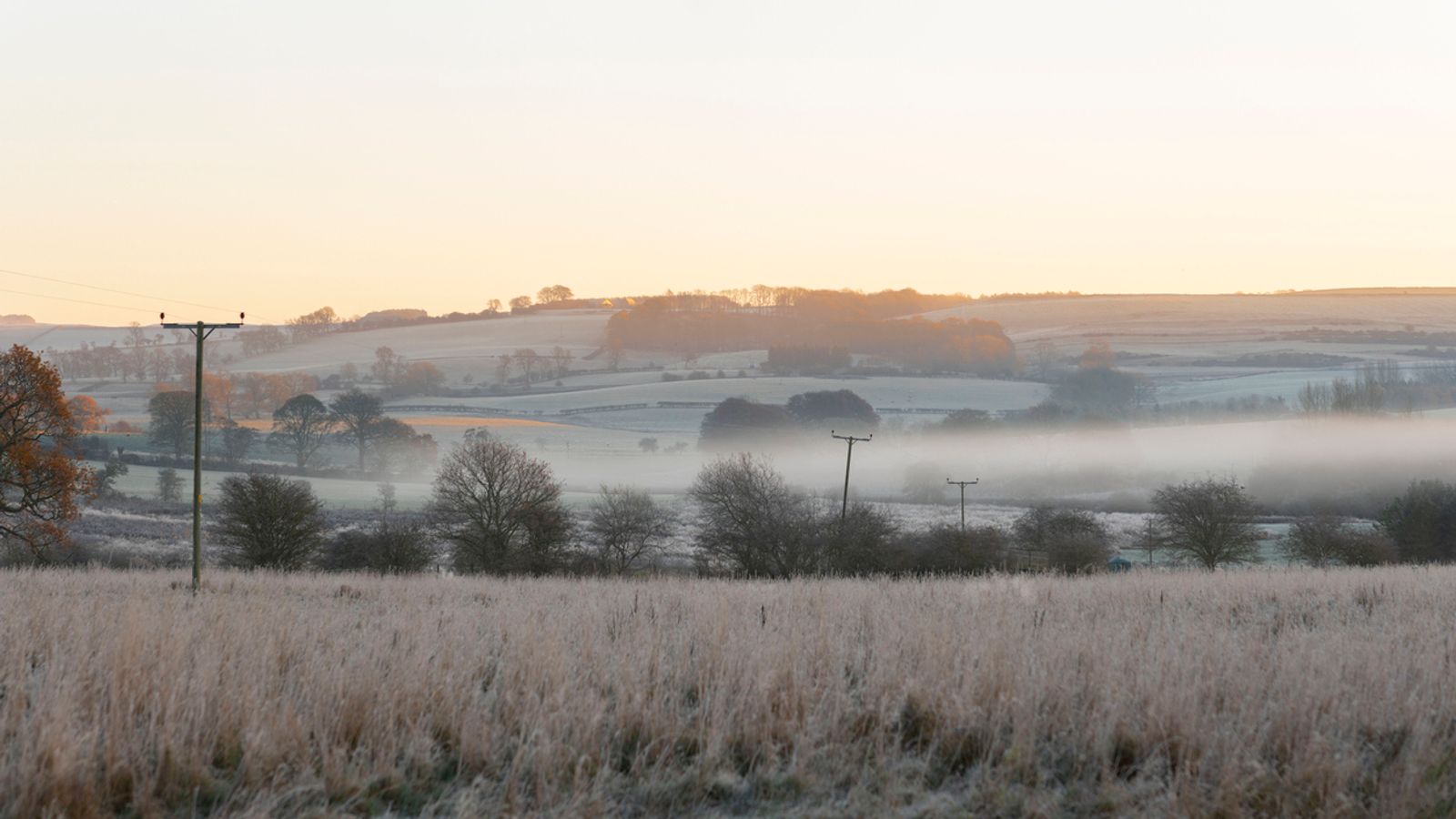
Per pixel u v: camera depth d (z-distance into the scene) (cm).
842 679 1190
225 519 5391
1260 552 6594
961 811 902
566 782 927
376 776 921
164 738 920
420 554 5503
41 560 4638
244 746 948
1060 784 969
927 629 1398
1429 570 3180
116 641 1226
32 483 4416
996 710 1074
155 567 5091
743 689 1120
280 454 12138
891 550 5466
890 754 1004
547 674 1160
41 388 4416
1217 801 888
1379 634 1495
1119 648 1299
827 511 7212
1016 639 1379
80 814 830
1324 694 1111
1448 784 947
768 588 2538
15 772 849
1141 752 1010
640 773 952
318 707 1011
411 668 1159
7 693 1070
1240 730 1027
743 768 997
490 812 870
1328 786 919
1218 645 1328
